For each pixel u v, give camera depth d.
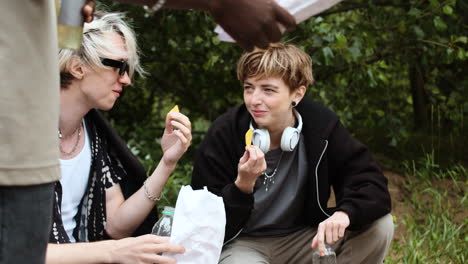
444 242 3.93
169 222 2.47
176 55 5.28
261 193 2.81
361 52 4.96
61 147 2.46
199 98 5.81
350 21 4.99
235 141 2.81
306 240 2.85
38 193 1.26
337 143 2.83
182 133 2.53
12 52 1.22
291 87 2.71
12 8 1.23
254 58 2.66
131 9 4.72
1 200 1.22
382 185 2.80
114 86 2.42
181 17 4.84
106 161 2.62
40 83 1.27
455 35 5.20
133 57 2.48
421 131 7.27
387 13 5.46
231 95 5.71
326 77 5.46
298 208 2.85
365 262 2.85
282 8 1.34
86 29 2.36
